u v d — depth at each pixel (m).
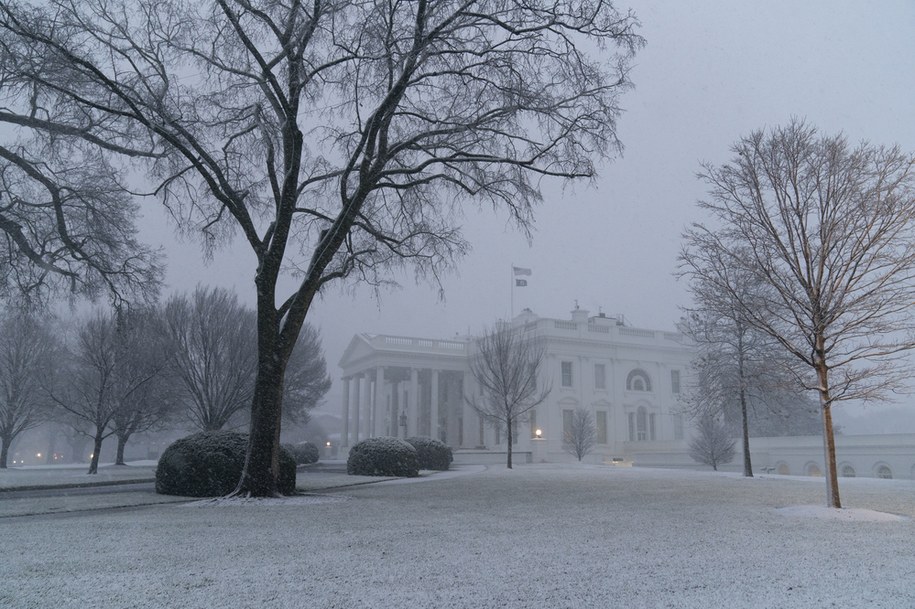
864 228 10.52
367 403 62.88
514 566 5.55
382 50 12.49
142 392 27.58
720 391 23.53
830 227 10.79
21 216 16.66
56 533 7.45
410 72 12.33
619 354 57.78
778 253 11.46
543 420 53.22
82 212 17.47
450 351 62.34
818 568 5.57
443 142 13.66
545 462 48.09
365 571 5.34
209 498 12.49
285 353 12.71
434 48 12.34
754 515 9.51
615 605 4.31
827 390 10.97
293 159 13.06
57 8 12.22
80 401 29.67
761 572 5.38
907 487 16.58
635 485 16.36
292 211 13.11
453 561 5.77
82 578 5.05
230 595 4.53
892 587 4.89
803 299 11.41
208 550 6.32
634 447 52.78
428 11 12.48
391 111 13.29
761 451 42.75
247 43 12.39
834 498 10.45
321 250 13.19
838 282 10.88
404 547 6.52
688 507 10.66
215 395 25.97
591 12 12.55
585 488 15.21
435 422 60.50
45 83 11.73
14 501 12.33
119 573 5.24
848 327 10.83
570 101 13.14
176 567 5.49
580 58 13.12
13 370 31.02
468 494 13.41
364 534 7.43
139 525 8.20
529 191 13.90
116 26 12.59
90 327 27.47
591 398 55.56
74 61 11.77
